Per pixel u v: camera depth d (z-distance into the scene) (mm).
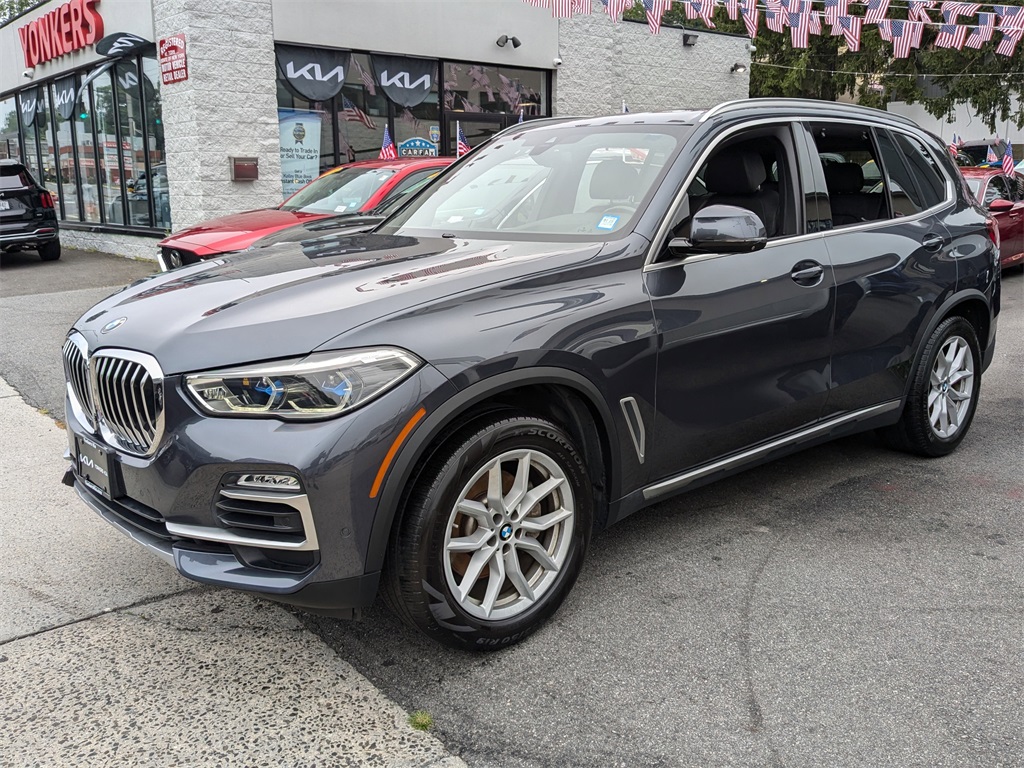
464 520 2729
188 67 11797
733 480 4438
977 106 25703
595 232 3295
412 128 14469
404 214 4203
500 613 2828
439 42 14258
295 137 13164
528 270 2910
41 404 5887
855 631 2979
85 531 3885
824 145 3977
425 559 2578
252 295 2814
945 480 4410
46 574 3473
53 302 10297
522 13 15219
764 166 3730
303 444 2381
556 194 3641
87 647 2943
